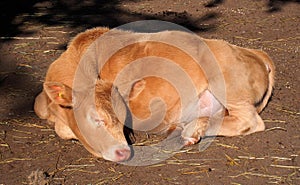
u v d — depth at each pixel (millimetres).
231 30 5352
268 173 3594
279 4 5992
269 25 5438
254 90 3928
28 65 4723
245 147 3781
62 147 3826
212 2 6125
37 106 4035
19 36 5242
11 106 4211
